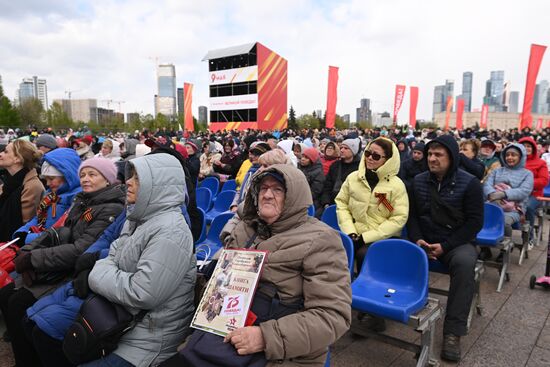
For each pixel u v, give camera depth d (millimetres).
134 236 2188
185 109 33906
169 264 2043
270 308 1846
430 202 3369
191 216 3760
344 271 1910
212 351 1693
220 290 1899
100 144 10195
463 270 2900
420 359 2529
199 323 1860
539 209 5758
